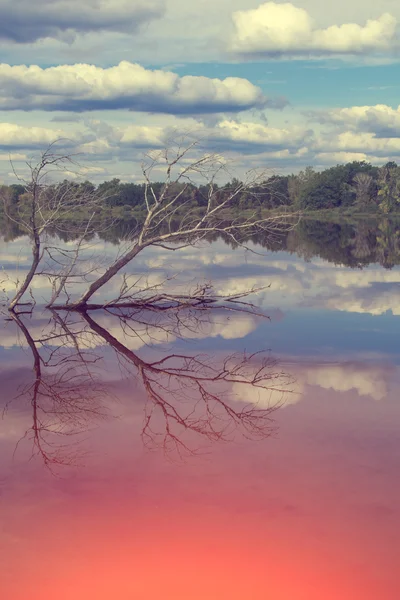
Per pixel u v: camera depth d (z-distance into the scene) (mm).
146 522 4746
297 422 6875
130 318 13828
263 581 3992
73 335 11906
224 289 17734
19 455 6098
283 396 7812
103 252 29734
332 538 4480
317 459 5855
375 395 7746
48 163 13984
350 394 7820
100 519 4812
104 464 5863
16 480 5527
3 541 4523
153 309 15016
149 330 12352
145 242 14953
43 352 10539
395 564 4172
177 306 15320
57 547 4402
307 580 4000
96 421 7074
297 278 19750
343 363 9359
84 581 4043
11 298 16750
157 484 5395
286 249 31359
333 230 50062
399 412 7094
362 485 5289
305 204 102562
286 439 6375
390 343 10617
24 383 8633
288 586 3939
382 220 76562
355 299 15445
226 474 5570
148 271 22391
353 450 6039
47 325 12992
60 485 5414
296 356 9859
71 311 14828
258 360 9680
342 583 3975
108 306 15391
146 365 9555
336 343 10688
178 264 24547
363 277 19719
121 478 5547
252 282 19047
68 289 18484
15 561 4258
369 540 4449
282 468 5668
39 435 6645
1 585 3988
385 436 6383
